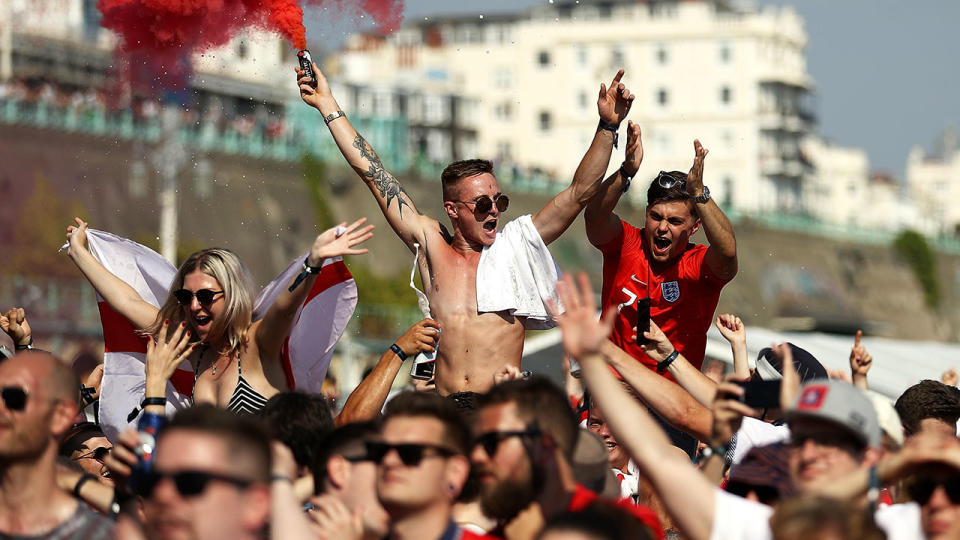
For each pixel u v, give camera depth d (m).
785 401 16.53
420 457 15.63
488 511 15.99
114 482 18.89
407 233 24.14
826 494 14.87
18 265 110.88
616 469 24.59
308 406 18.62
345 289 24.30
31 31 124.62
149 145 122.75
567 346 15.41
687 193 24.38
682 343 25.38
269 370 23.39
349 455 16.59
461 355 23.34
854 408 15.44
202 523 14.03
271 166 138.75
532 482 15.80
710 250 24.44
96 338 107.12
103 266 25.28
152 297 25.89
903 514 16.36
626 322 25.31
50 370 16.81
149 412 18.86
